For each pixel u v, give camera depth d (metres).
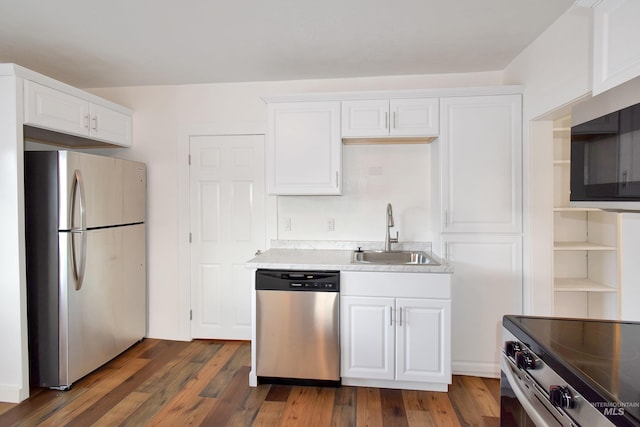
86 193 2.35
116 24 2.01
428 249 2.80
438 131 2.45
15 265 2.09
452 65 2.62
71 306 2.25
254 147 3.00
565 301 2.83
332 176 2.57
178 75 2.81
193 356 2.77
